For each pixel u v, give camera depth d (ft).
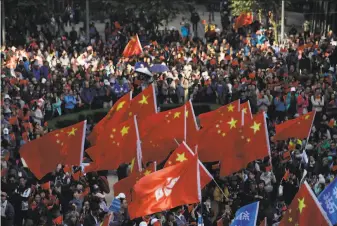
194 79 220.84
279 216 134.92
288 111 204.44
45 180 149.89
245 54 245.45
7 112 185.06
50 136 138.82
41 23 280.31
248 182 144.66
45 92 204.33
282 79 223.92
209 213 137.18
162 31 283.79
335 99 204.54
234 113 157.07
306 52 243.19
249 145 146.20
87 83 208.74
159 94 217.15
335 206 109.60
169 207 116.78
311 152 169.78
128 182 131.44
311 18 315.37
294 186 150.51
